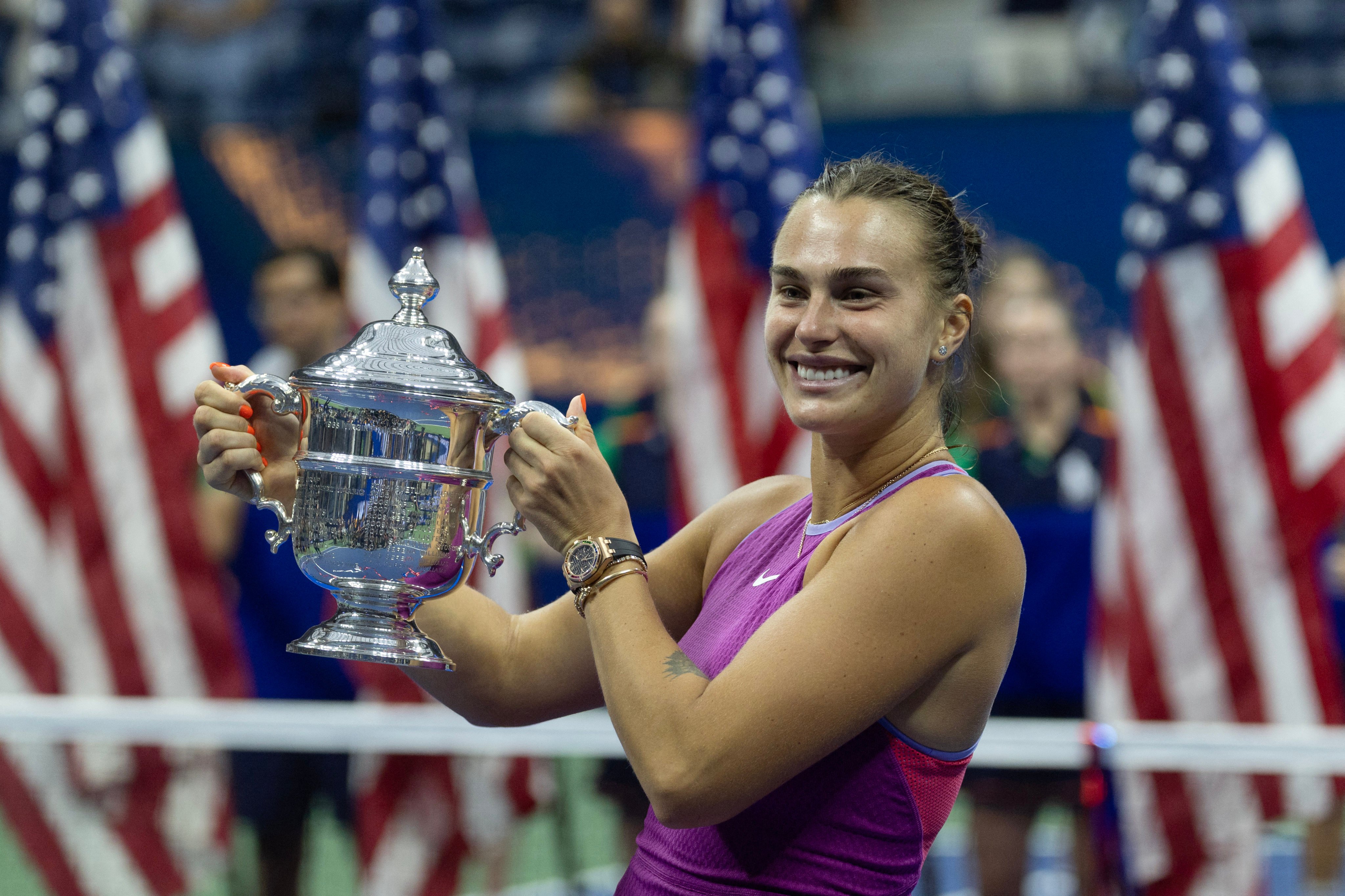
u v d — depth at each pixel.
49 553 13.72
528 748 7.57
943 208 4.62
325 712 8.09
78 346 13.89
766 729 4.11
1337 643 13.05
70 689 13.52
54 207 14.07
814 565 4.57
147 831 7.64
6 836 7.61
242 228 20.97
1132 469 12.40
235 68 29.25
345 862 7.59
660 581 5.43
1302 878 7.12
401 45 14.17
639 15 28.03
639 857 4.86
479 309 14.28
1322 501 11.90
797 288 4.57
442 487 4.75
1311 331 12.12
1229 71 12.41
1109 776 7.29
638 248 20.86
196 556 13.56
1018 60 27.27
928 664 4.25
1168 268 12.41
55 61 14.12
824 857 4.37
